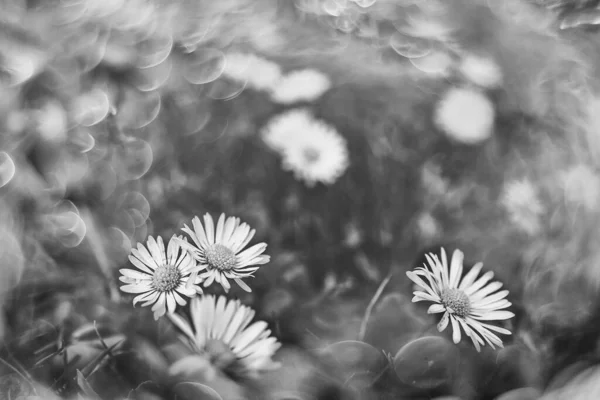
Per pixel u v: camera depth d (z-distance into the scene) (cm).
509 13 32
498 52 29
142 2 30
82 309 22
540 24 32
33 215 25
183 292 19
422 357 22
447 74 28
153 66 28
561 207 26
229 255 19
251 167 26
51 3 29
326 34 30
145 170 26
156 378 21
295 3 30
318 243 24
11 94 27
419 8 31
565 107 28
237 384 21
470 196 26
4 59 28
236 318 21
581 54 30
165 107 27
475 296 20
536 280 24
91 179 25
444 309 20
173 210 25
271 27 30
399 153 26
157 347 21
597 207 26
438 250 25
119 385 21
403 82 27
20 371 21
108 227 24
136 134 26
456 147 26
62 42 29
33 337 22
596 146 27
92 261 23
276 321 22
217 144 26
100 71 28
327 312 23
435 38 30
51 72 27
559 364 23
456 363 22
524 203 26
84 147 26
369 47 29
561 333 23
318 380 21
